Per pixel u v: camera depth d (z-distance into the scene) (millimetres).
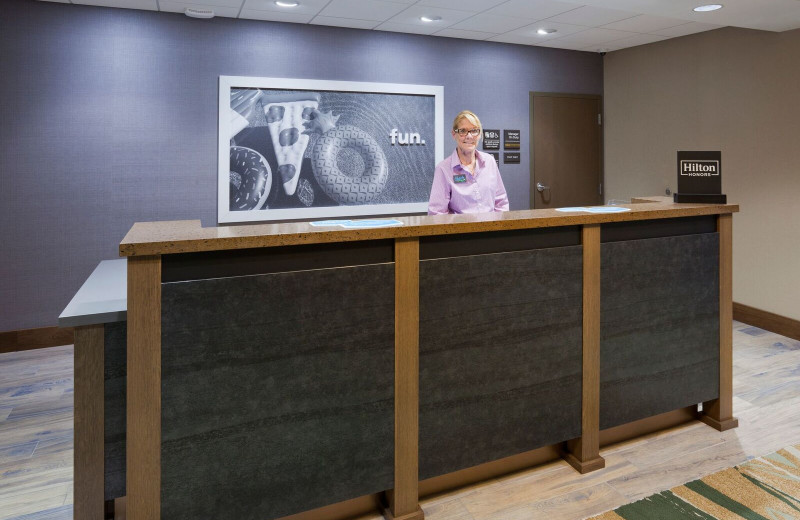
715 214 1742
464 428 1382
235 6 2652
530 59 3617
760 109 2891
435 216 1471
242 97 2910
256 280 1129
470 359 1370
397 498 1307
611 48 3680
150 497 1090
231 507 1154
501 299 1397
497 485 1479
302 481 1212
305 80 3014
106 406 1109
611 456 1624
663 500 1393
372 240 1247
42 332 2662
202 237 1084
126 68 2686
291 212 3066
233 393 1133
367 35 3145
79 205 2670
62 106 2598
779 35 2773
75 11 2582
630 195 3750
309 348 1188
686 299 1707
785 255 2822
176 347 1080
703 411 1857
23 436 1781
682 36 3301
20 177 2562
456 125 2006
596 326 1542
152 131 2758
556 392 1501
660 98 3467
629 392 1629
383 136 3248
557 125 3754
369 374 1254
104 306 1135
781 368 2350
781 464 1560
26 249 2604
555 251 1463
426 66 3312
